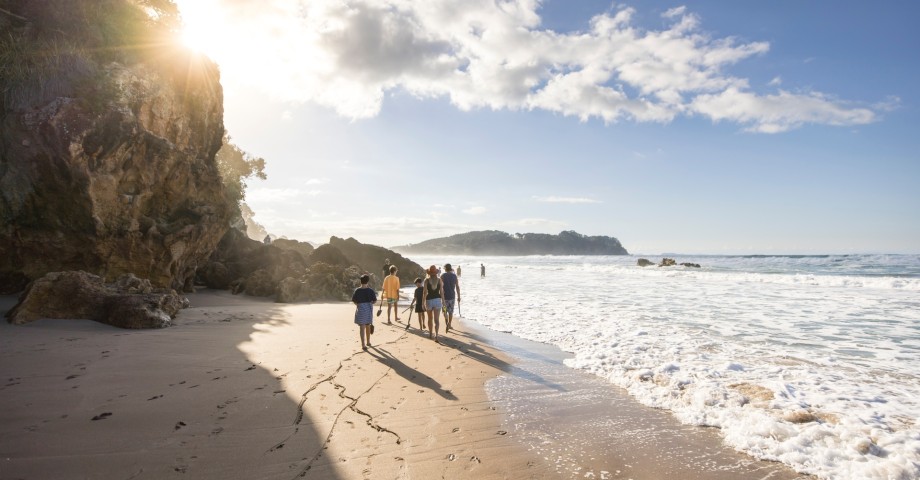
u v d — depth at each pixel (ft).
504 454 15.14
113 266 43.06
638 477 13.79
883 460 14.57
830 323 43.65
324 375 23.18
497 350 32.12
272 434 15.74
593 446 15.98
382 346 31.65
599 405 20.40
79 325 31.45
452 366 26.89
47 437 14.61
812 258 206.49
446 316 39.55
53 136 38.06
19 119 38.19
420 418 18.20
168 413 17.11
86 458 13.34
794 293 73.77
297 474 13.11
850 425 17.49
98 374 21.38
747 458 15.20
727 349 31.94
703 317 47.93
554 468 14.24
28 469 12.53
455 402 20.36
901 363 28.04
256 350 28.12
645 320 46.01
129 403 17.93
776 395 21.27
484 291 83.92
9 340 26.73
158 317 33.37
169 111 52.19
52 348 25.46
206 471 12.98
